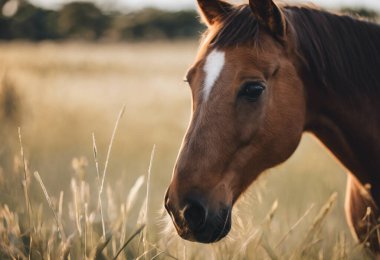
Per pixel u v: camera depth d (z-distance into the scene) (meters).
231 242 2.72
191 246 2.98
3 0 30.33
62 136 7.53
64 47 24.06
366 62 2.63
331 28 2.61
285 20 2.45
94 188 5.00
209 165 2.22
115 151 6.77
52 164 5.85
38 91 9.85
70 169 5.45
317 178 5.20
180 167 2.20
